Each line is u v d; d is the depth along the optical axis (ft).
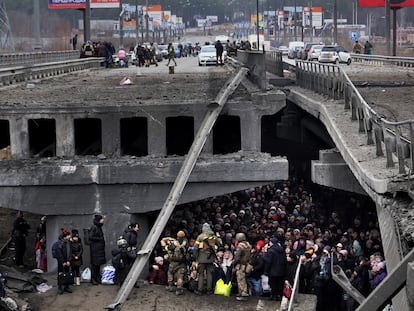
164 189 74.33
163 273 68.59
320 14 459.73
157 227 67.00
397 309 36.94
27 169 73.46
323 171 67.10
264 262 63.52
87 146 93.71
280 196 96.99
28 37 447.01
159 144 78.13
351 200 89.20
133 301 64.08
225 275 65.67
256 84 94.68
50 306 63.46
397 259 40.11
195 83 119.24
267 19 533.14
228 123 98.53
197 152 73.20
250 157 75.87
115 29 504.02
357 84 123.13
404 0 237.66
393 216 42.63
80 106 77.51
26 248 89.97
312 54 223.30
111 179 73.72
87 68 194.49
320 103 85.40
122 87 113.91
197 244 65.41
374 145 59.47
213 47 205.16
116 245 74.49
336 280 48.91
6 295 63.36
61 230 71.15
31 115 77.41
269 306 62.90
